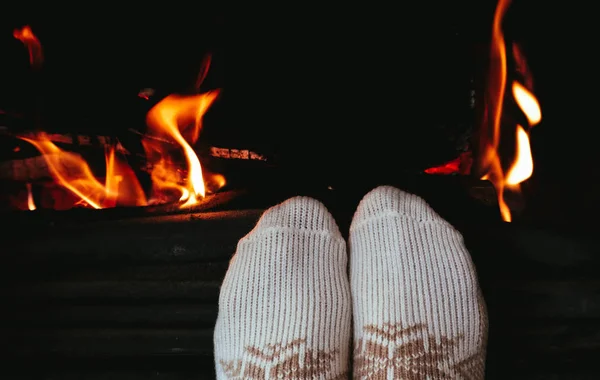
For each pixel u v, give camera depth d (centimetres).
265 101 62
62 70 61
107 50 62
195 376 48
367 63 62
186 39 63
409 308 46
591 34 59
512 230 48
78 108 59
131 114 59
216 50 63
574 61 59
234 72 63
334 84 63
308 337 47
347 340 48
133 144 58
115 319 48
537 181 57
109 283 47
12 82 59
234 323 47
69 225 48
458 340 46
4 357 48
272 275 48
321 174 56
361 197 55
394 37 62
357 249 49
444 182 55
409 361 46
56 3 61
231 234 48
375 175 57
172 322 48
